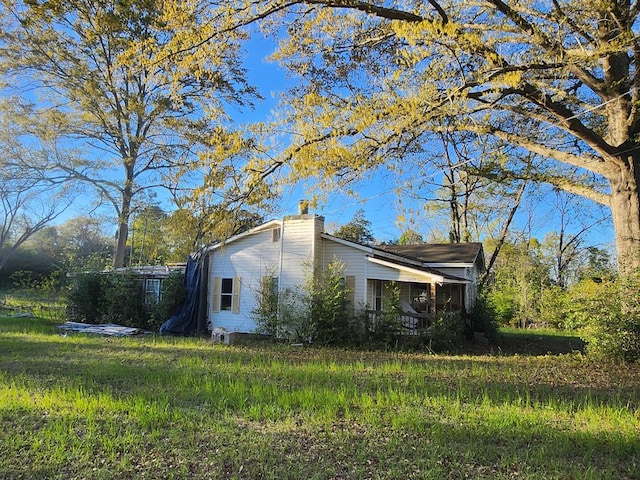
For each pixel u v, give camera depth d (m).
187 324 18.36
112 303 19.78
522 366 10.87
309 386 7.72
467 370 10.07
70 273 21.70
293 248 17.17
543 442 5.04
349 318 15.59
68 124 26.58
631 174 12.16
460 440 5.09
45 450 4.61
